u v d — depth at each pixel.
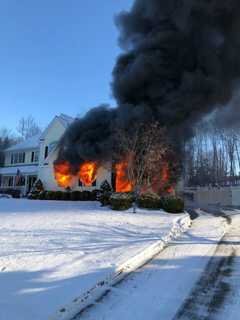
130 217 11.81
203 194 26.36
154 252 6.39
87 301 3.72
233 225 11.17
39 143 26.44
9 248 5.93
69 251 5.87
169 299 3.88
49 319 3.13
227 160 38.31
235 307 3.70
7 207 14.95
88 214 12.24
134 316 3.36
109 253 5.82
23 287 3.95
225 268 5.34
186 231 9.48
